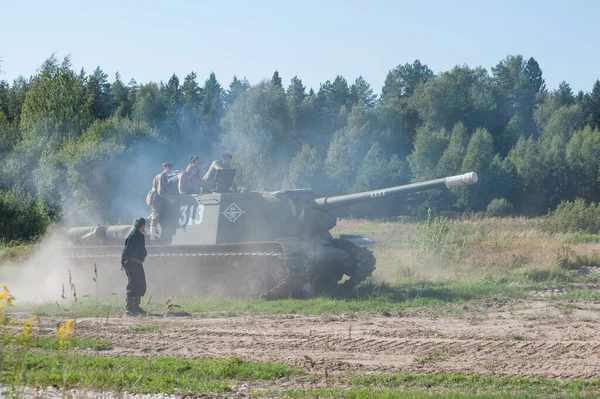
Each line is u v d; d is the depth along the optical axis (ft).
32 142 163.12
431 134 276.82
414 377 30.19
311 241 59.16
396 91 416.05
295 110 360.07
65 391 24.82
